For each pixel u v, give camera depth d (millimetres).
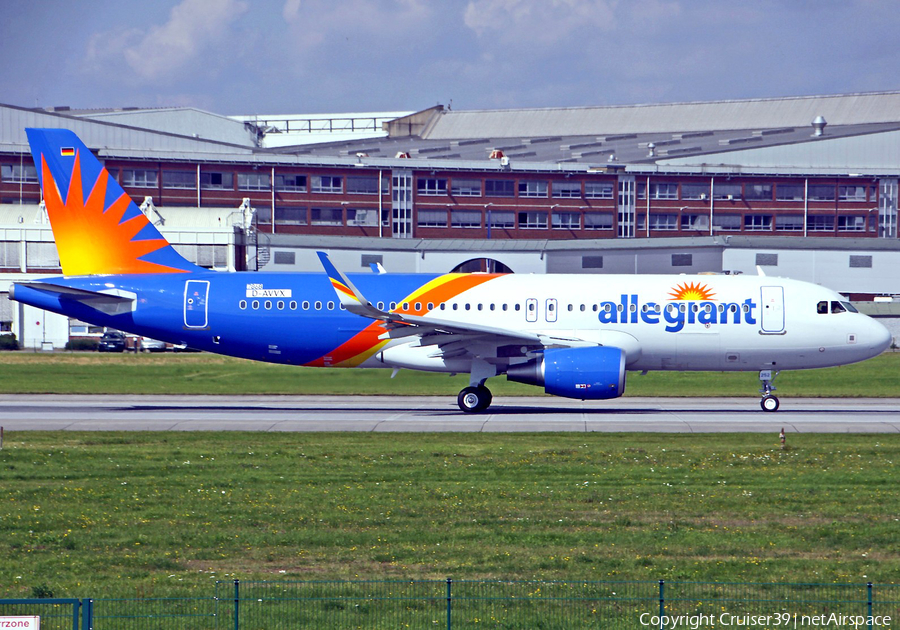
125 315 148750
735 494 84938
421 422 134000
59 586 59031
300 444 113562
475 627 53188
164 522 75500
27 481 91625
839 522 74938
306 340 147500
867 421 134875
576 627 53125
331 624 53406
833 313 144125
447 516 77062
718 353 144625
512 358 143000
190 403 165375
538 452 106625
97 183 149750
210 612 54938
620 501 82375
